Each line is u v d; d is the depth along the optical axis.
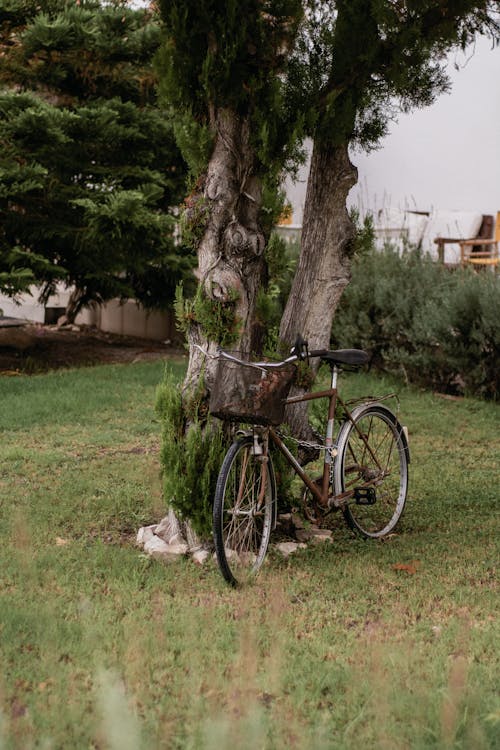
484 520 5.48
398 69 4.85
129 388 9.43
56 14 10.63
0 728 2.69
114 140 10.66
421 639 3.62
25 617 3.66
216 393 4.23
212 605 3.94
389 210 13.26
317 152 5.09
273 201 4.66
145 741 2.68
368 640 3.58
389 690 3.04
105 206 9.68
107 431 7.70
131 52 10.71
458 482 6.40
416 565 4.55
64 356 11.79
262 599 4.05
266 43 4.55
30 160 10.33
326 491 4.93
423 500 5.93
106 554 4.59
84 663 3.29
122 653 3.37
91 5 10.79
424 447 7.48
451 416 8.65
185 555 4.64
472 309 9.35
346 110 4.80
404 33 4.71
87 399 8.81
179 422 4.73
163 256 10.77
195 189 4.71
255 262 4.75
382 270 10.52
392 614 3.90
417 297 10.02
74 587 4.12
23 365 10.99
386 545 4.95
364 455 5.32
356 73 4.85
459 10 4.84
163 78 4.61
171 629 3.63
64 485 6.00
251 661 3.07
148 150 11.23
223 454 4.66
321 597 4.12
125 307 13.79
